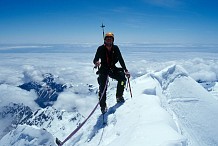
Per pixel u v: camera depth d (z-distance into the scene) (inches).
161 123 185.8
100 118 285.4
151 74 372.2
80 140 260.2
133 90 337.7
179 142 148.8
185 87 378.9
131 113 251.4
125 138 189.9
